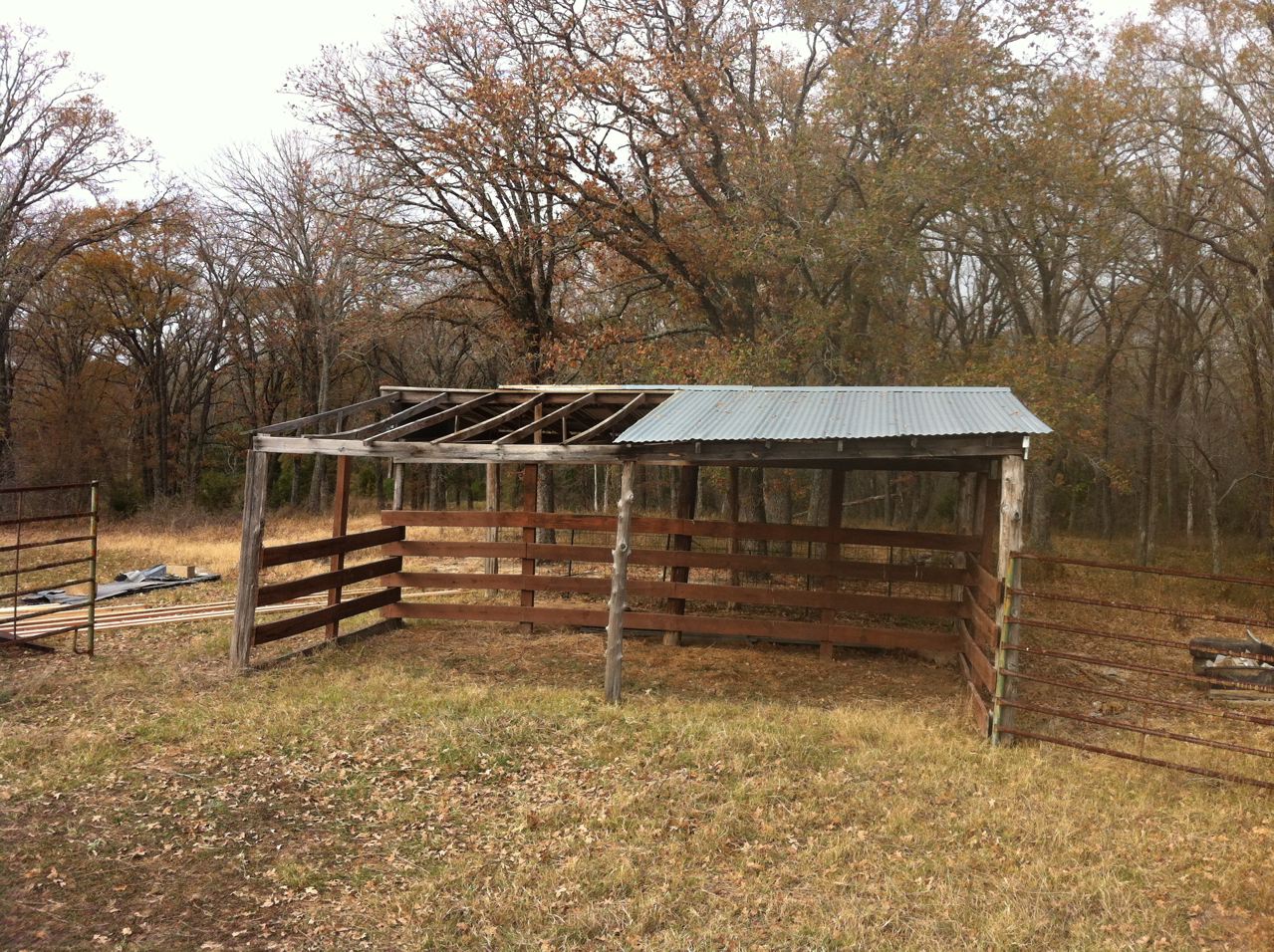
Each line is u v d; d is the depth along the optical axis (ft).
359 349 102.73
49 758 20.95
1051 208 62.49
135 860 15.96
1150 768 22.18
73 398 113.09
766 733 23.68
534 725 24.26
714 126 60.49
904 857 16.65
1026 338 64.13
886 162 53.88
